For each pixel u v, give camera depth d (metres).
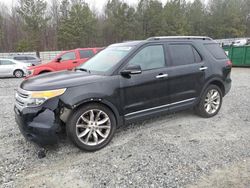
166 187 3.11
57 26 50.12
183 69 4.98
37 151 4.12
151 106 4.64
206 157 3.80
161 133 4.73
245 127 5.00
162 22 48.69
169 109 4.90
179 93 4.98
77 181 3.29
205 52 5.48
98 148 4.11
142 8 50.03
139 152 4.00
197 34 55.38
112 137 4.29
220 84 5.74
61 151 4.10
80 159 3.85
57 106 3.74
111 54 4.82
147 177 3.33
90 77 4.13
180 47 5.12
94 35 48.62
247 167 3.51
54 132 3.73
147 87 4.52
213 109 5.68
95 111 4.07
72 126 3.87
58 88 3.78
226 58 5.94
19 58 21.81
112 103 4.16
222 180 3.23
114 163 3.70
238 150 4.00
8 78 16.67
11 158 3.91
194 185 3.14
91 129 4.05
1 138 4.68
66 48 46.38
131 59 4.45
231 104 6.74
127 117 4.41
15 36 49.53
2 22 47.81
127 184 3.19
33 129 3.71
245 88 9.24
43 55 36.03
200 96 5.35
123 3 48.19
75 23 45.25
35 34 43.66
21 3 42.75
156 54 4.75
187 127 5.02
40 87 3.77
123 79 4.28
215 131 4.80
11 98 8.62
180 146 4.18
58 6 53.44
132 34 49.12
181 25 49.38
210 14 56.56
